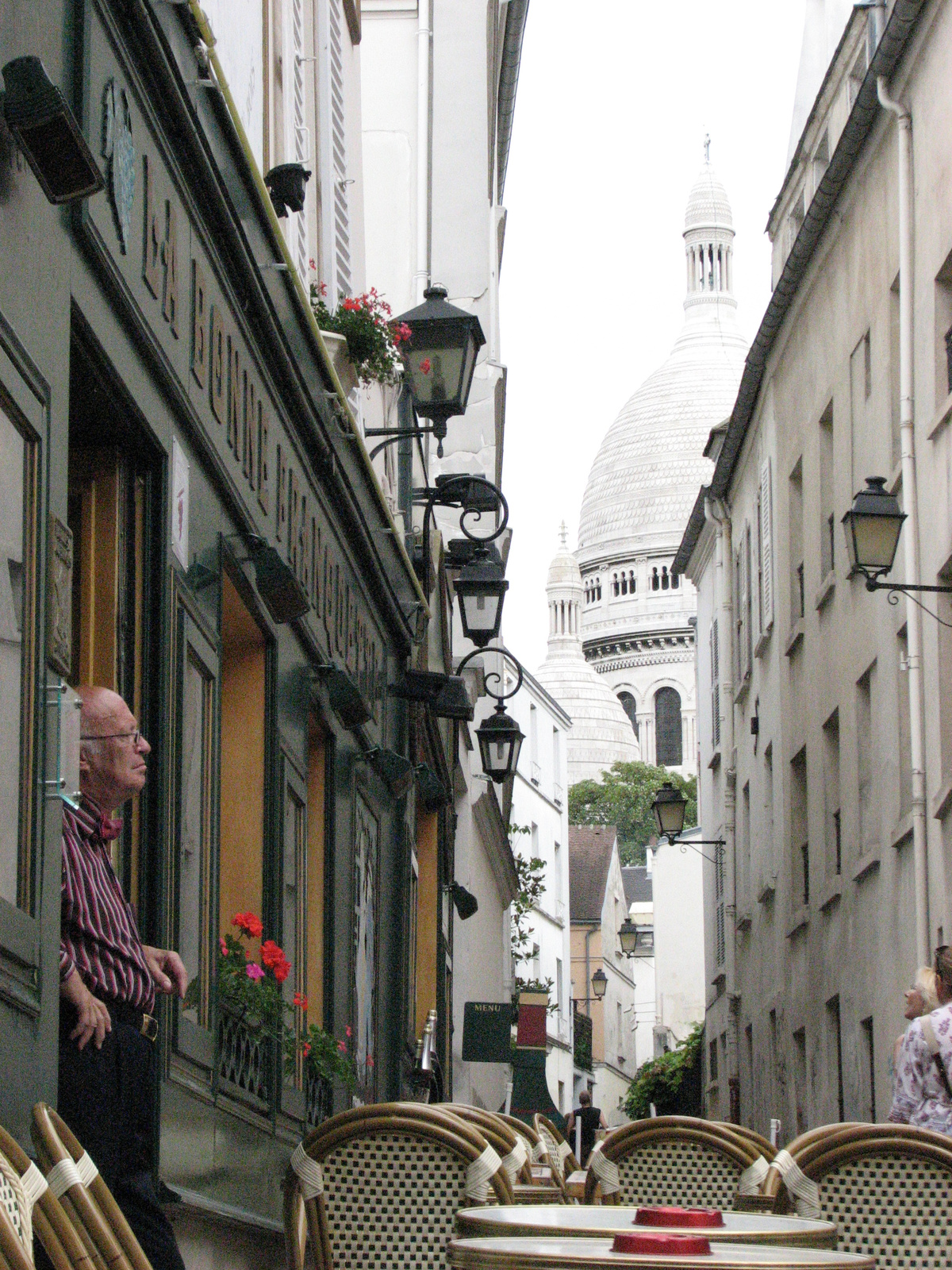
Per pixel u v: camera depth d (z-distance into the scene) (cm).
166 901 834
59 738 643
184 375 888
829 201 2816
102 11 738
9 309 609
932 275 2250
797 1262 475
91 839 685
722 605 4169
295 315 1203
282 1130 1157
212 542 967
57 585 654
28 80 602
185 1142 860
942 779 2194
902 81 2369
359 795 1595
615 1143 966
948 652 2206
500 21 3850
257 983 1020
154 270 824
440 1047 2414
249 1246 1045
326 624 1382
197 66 919
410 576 1994
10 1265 349
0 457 601
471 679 3441
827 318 2945
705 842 4209
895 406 2497
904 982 2405
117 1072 652
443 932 2564
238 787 1117
